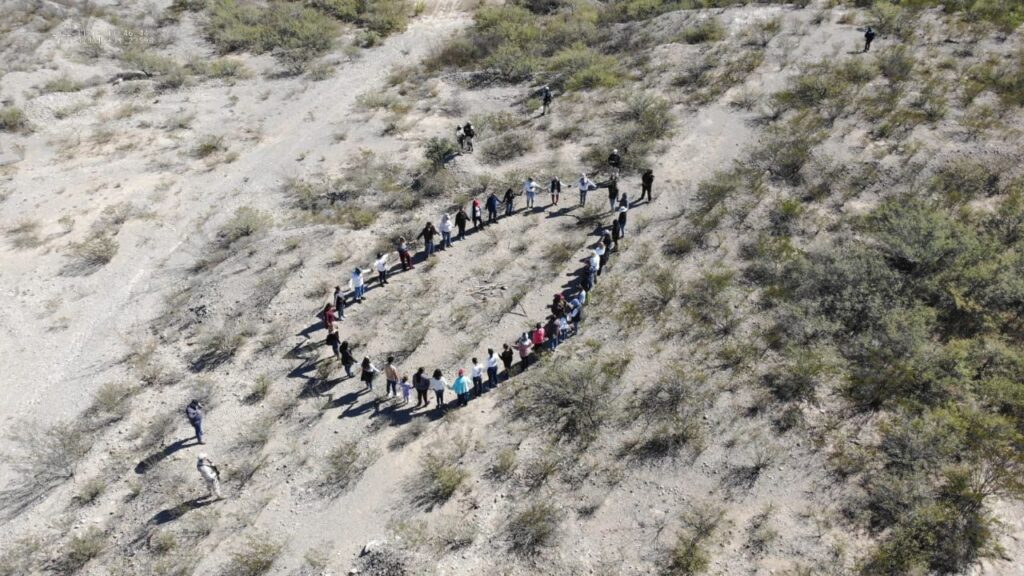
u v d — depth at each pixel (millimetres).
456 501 16312
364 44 46281
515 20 46875
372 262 25141
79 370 22094
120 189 31781
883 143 27656
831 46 35656
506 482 16594
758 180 26500
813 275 21156
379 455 17781
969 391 16969
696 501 15656
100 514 17062
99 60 43188
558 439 17500
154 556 15867
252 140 35500
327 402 19562
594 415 17891
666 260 23422
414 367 20406
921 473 15289
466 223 26812
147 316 24203
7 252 27938
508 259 24484
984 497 14820
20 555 16172
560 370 18969
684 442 16969
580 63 38531
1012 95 29188
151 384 21047
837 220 24172
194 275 25969
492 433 17969
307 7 50375
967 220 23016
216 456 18297
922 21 36656
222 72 42469
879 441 16328
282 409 19469
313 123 36844
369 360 19500
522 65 39469
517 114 35125
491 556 14992
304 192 30422
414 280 24000
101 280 26281
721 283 21766
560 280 23234
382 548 15281
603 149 30406
